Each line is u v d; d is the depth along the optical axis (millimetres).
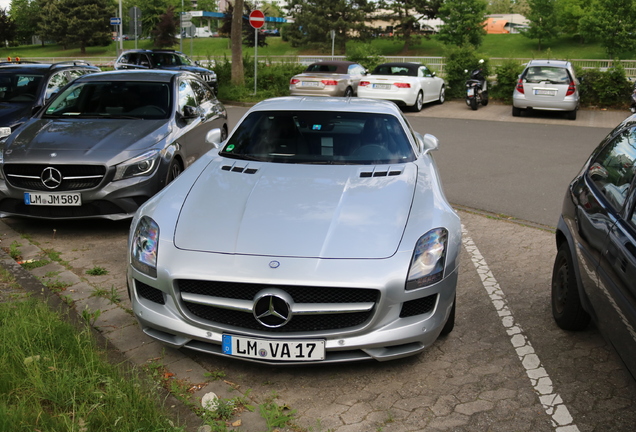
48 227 6453
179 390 3359
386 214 3717
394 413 3227
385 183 4168
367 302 3326
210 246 3469
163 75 7730
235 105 20062
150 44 76688
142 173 6023
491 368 3723
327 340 3316
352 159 4648
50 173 5797
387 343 3346
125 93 7289
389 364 3740
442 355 3877
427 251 3475
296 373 3613
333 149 4746
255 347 3316
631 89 19562
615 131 4156
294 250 3385
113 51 74125
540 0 68375
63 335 3602
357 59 24609
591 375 3672
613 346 3203
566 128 15281
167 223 3707
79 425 2711
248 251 3396
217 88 22656
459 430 3084
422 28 70125
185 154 6988
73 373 3150
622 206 3377
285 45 77562
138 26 23375
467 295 4887
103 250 5730
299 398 3359
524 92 17094
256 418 3135
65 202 5828
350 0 65312
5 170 5914
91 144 6086
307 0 66312
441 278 3465
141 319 3582
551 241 6359
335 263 3312
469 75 21812
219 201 3893
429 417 3191
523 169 10117
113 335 4008
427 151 5234
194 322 3408
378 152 4727
